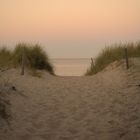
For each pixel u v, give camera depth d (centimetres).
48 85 946
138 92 802
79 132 537
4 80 922
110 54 1455
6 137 500
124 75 1051
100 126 566
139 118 598
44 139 504
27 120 591
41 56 1378
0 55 1327
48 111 658
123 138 505
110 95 802
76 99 767
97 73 1317
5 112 602
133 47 1458
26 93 793
